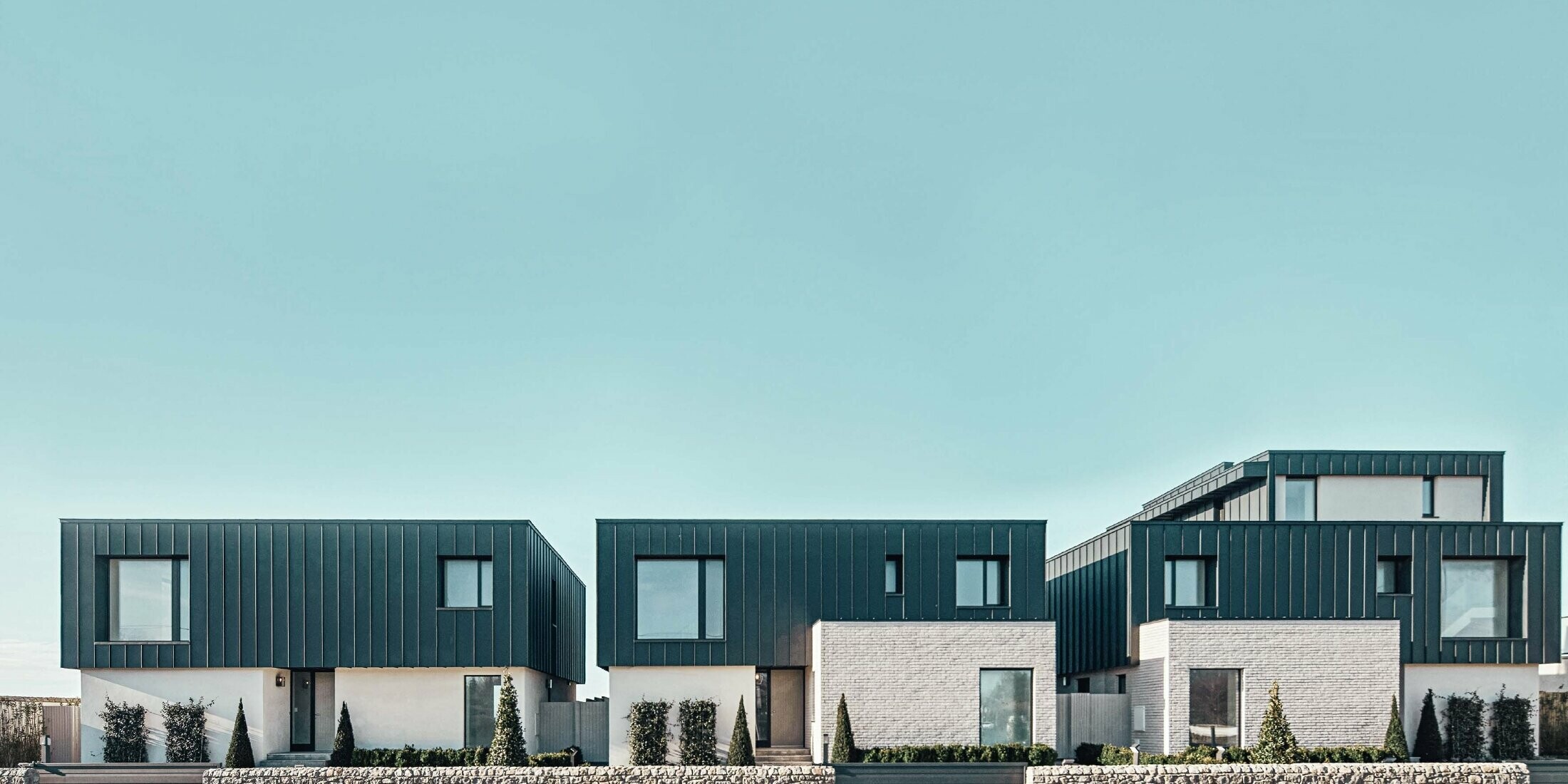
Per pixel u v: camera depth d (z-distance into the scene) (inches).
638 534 1166.3
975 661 1124.5
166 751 1111.6
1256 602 1191.6
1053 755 1099.3
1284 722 1092.5
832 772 1066.1
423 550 1149.7
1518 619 1199.6
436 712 1147.9
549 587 1312.7
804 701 1204.5
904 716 1116.5
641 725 1125.7
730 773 1063.6
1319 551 1200.8
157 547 1138.7
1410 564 1199.6
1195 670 1132.5
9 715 1160.8
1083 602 1387.8
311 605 1139.9
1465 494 1263.5
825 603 1174.3
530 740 1168.2
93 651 1124.5
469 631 1142.3
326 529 1149.1
